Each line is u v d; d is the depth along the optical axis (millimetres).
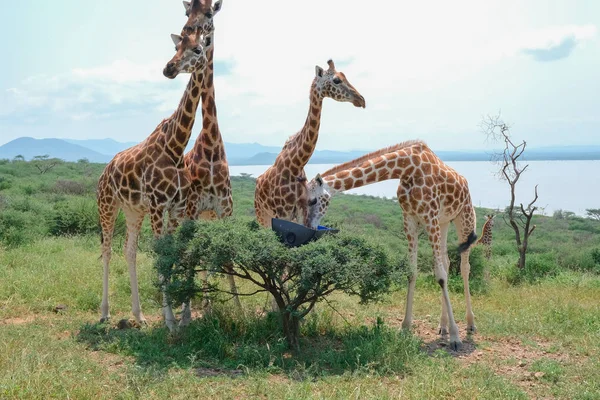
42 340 6180
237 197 36969
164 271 6043
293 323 6297
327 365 5887
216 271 5938
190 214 7277
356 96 7062
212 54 7078
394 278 5965
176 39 6453
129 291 8891
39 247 12586
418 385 5098
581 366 6043
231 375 5438
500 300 9719
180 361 5797
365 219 33344
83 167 58844
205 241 5887
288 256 5723
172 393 4844
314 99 7234
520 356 6559
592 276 14664
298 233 6203
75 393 4641
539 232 34312
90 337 6562
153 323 7285
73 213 17234
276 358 5781
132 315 7762
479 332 7562
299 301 6117
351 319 7719
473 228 7781
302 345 6461
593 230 39062
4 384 4594
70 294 8562
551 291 10695
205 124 7188
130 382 4914
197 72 6523
